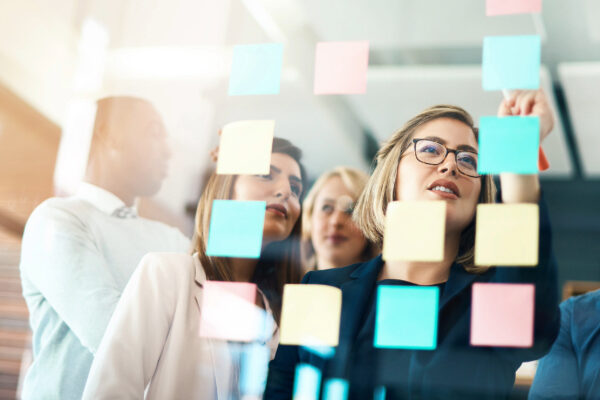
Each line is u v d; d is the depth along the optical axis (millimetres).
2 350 2160
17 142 2322
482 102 3309
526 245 1409
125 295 1378
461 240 1517
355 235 1778
